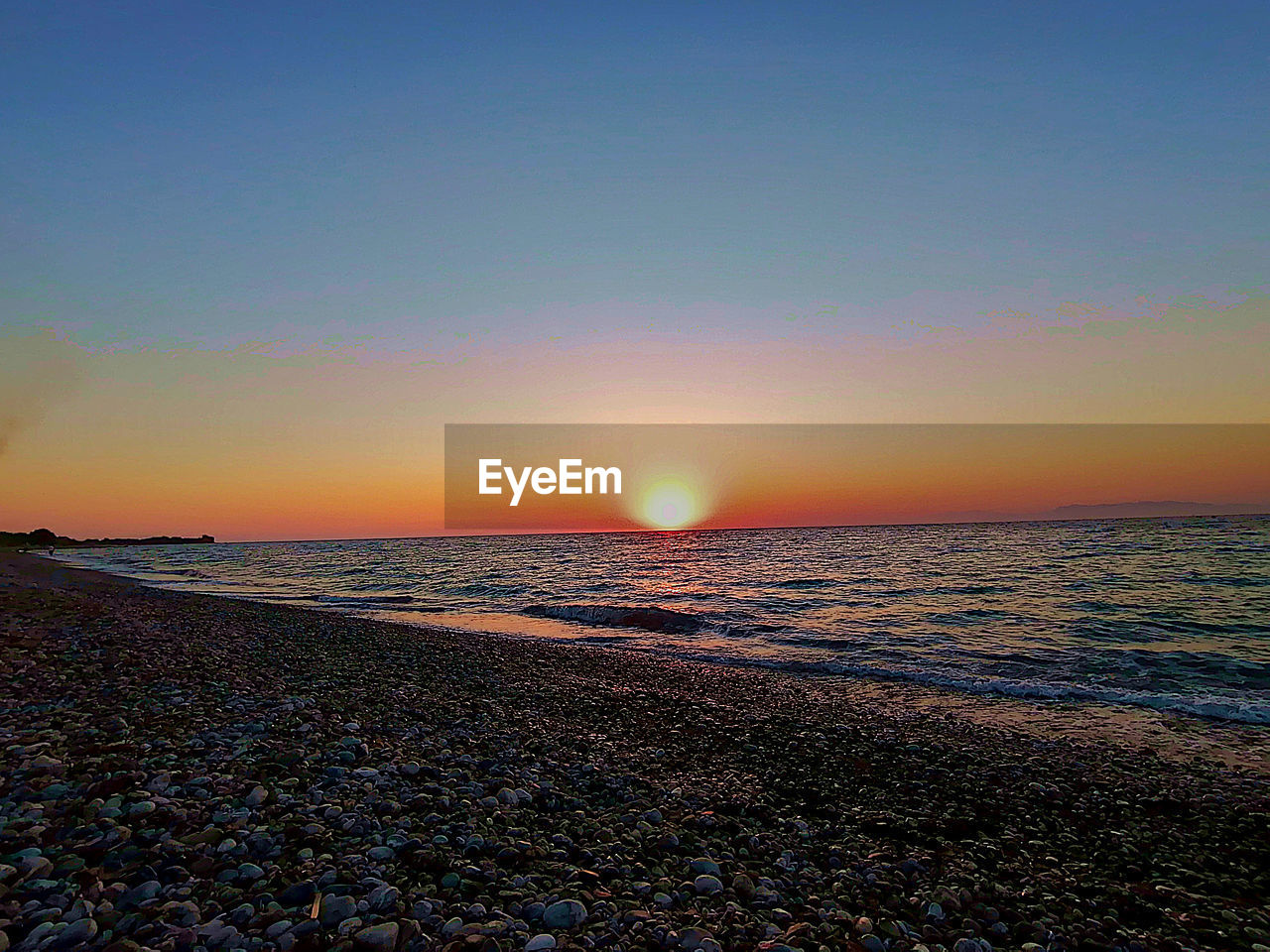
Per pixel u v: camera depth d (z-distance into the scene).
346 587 44.59
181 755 7.22
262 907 4.57
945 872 6.39
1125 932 5.42
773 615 27.53
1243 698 14.02
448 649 18.17
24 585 28.42
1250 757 10.47
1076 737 11.51
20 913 4.20
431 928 4.53
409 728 9.55
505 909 4.91
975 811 8.07
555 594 37.88
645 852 6.27
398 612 30.92
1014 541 75.50
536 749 9.39
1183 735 11.66
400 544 154.00
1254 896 6.18
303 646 16.72
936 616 25.91
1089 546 61.28
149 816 5.64
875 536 112.25
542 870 5.63
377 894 4.80
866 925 5.15
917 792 8.66
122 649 13.43
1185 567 39.06
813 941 4.88
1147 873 6.61
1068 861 6.82
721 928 4.96
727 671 17.03
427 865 5.39
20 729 7.70
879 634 22.61
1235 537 68.19
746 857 6.43
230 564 75.75
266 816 5.95
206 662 12.69
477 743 9.31
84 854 4.99
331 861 5.25
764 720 12.18
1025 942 5.22
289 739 8.20
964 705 13.72
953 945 5.07
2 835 5.16
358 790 6.82
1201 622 22.27
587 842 6.38
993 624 23.64
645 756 9.69
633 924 4.82
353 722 9.34
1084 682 15.62
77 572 49.34
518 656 17.73
